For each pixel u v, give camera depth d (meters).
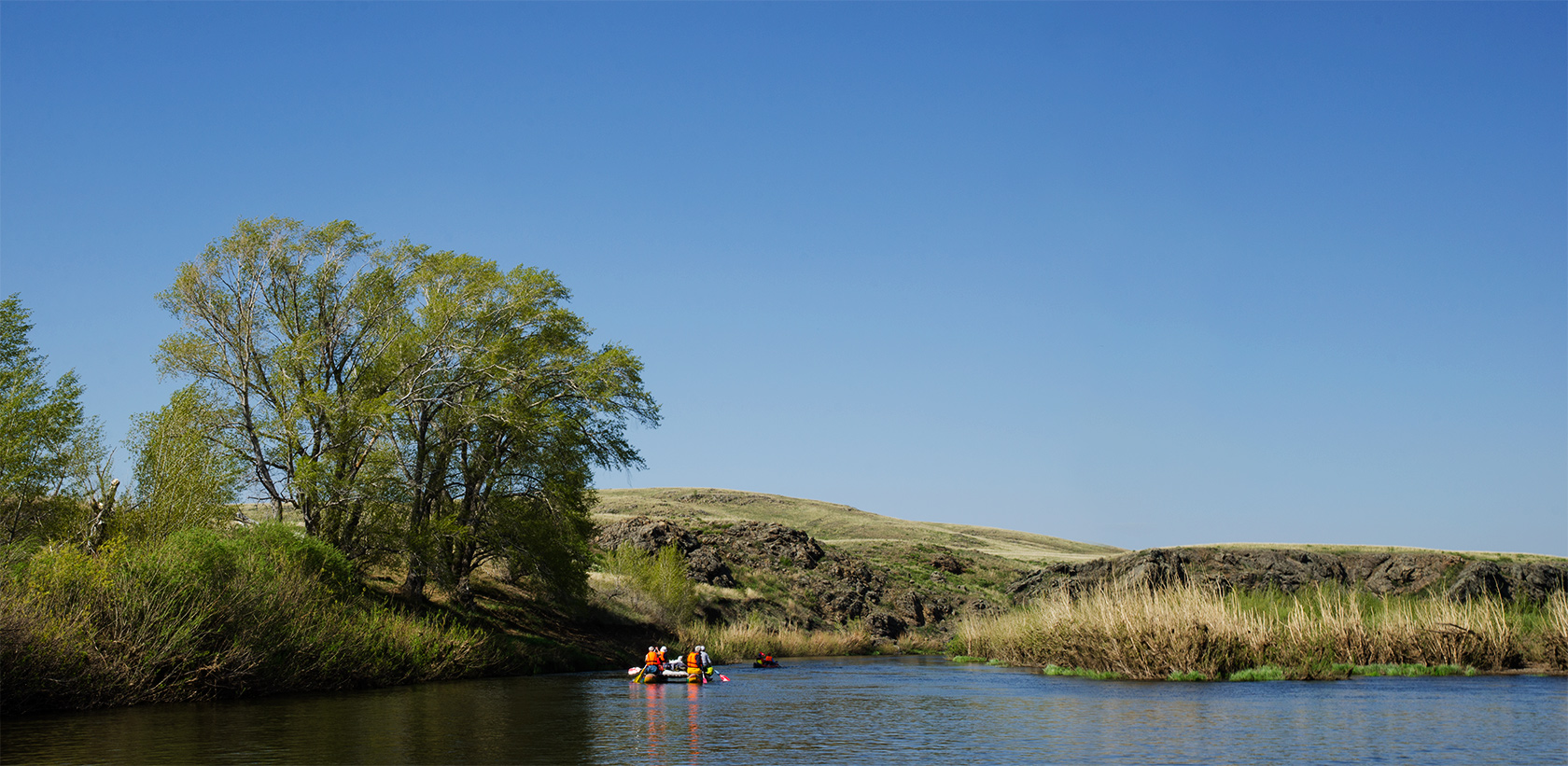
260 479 42.16
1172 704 24.78
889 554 105.38
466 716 23.38
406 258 45.91
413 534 43.59
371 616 35.59
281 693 28.64
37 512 33.56
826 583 82.38
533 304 48.31
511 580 56.66
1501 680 31.03
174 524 33.47
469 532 45.97
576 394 47.72
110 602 24.73
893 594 86.06
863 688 32.50
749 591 75.12
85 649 23.33
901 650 74.69
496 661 40.34
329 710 24.22
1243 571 69.00
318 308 44.69
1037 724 21.23
